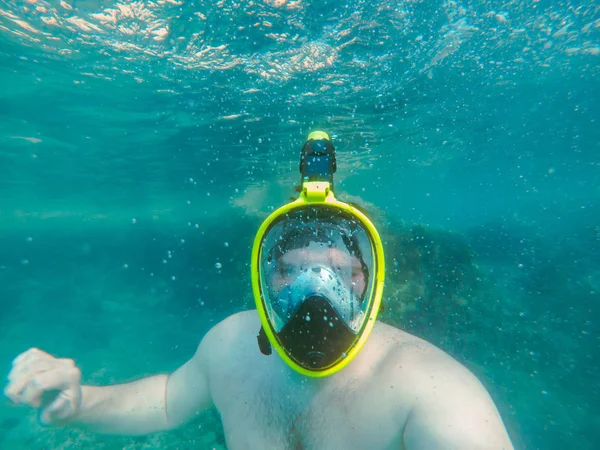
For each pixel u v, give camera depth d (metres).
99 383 1.72
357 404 0.47
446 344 1.86
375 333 0.56
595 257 4.05
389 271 2.22
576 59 3.07
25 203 7.64
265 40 2.36
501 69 3.10
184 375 0.64
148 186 6.45
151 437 1.04
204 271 3.36
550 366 1.72
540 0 2.29
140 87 2.95
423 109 3.71
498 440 0.41
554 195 11.47
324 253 0.54
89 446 1.04
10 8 2.12
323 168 0.61
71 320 2.65
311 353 0.48
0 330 2.50
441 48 2.63
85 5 2.11
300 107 3.37
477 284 2.25
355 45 2.46
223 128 3.83
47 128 3.79
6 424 1.16
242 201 7.93
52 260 5.52
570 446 1.29
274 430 0.50
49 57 2.56
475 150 5.59
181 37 2.34
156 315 2.63
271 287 0.54
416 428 0.43
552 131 4.98
